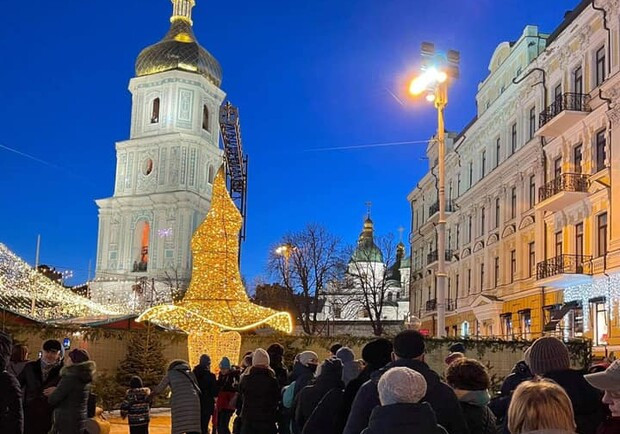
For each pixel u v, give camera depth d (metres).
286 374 12.43
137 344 25.34
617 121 25.52
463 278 45.28
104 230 83.94
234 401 15.35
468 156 45.62
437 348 20.17
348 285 69.00
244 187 46.56
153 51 87.25
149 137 84.19
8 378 6.78
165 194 81.19
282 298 66.56
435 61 22.83
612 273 25.30
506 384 7.43
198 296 21.36
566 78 30.48
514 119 36.56
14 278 29.45
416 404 4.72
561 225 30.19
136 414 12.80
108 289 80.56
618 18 25.73
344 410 7.08
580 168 29.05
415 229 61.66
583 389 5.74
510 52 38.03
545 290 31.73
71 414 8.62
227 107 44.69
